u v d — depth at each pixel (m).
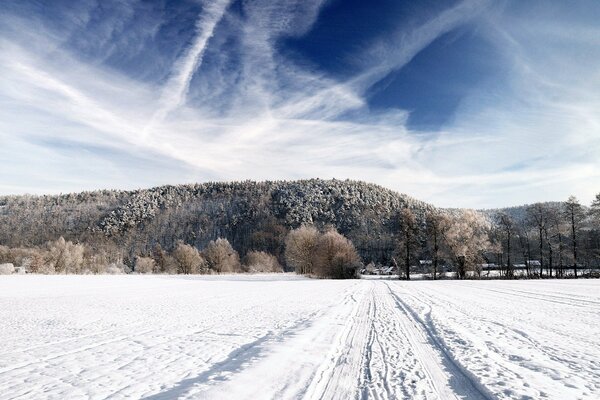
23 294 28.81
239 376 6.48
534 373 6.47
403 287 34.81
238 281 54.69
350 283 46.28
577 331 10.48
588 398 5.26
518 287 30.86
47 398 5.72
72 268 81.19
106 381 6.54
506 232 64.81
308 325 12.17
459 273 64.50
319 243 75.88
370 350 8.62
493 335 9.96
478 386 5.95
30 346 9.73
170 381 6.48
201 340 10.26
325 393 5.77
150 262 100.19
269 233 170.50
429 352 8.41
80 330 12.29
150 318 15.15
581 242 59.34
